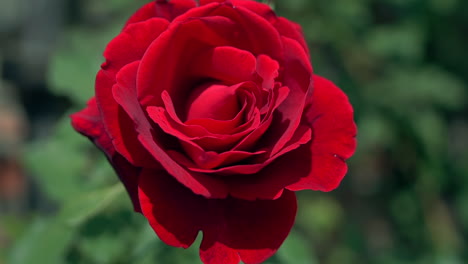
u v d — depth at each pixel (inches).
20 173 44.3
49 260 15.0
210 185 12.1
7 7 36.7
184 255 15.2
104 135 12.8
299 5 23.4
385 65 27.8
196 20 12.3
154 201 12.3
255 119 12.3
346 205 32.9
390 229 31.7
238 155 12.1
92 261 15.1
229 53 12.6
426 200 29.6
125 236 15.2
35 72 29.5
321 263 31.0
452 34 27.6
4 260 17.3
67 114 16.5
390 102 26.8
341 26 25.3
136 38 12.5
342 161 12.7
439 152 28.7
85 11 28.8
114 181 15.4
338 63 27.1
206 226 12.5
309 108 13.0
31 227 15.5
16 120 48.3
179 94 13.0
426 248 28.9
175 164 12.0
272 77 12.5
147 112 12.6
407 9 27.3
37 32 30.3
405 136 27.5
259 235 12.5
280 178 12.6
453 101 27.1
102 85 12.3
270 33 12.7
